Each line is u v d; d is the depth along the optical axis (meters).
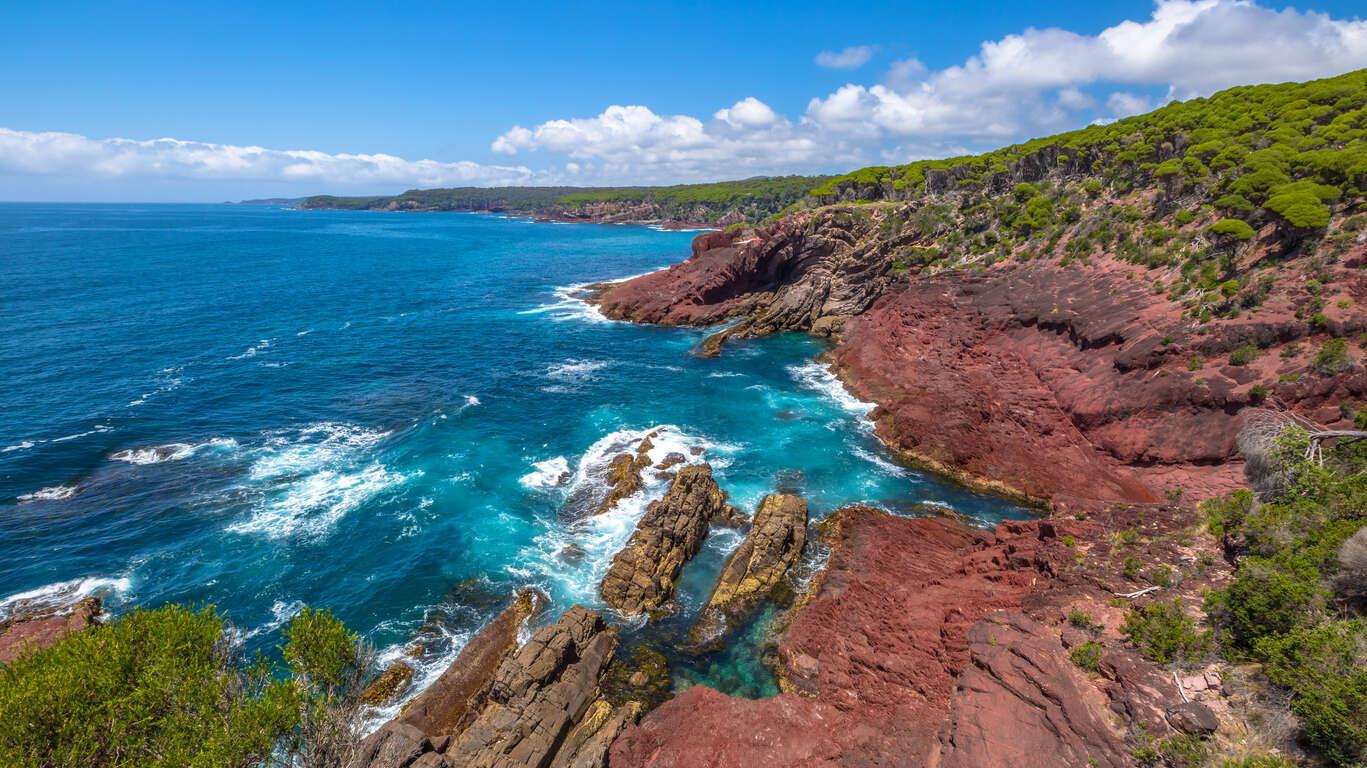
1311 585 16.62
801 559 30.08
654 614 26.66
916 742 17.69
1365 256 35.09
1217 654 17.00
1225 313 38.44
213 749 12.44
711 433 44.19
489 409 47.62
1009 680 18.11
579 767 18.72
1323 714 12.74
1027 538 28.12
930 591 25.84
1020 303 53.62
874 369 54.19
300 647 16.28
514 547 30.62
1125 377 39.88
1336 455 24.69
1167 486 33.38
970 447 39.53
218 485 35.22
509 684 20.72
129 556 28.92
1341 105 53.78
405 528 31.92
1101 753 15.20
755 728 19.56
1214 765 13.53
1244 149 50.59
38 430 40.16
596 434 43.59
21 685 12.59
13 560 28.20
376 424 44.09
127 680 13.84
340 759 14.98
